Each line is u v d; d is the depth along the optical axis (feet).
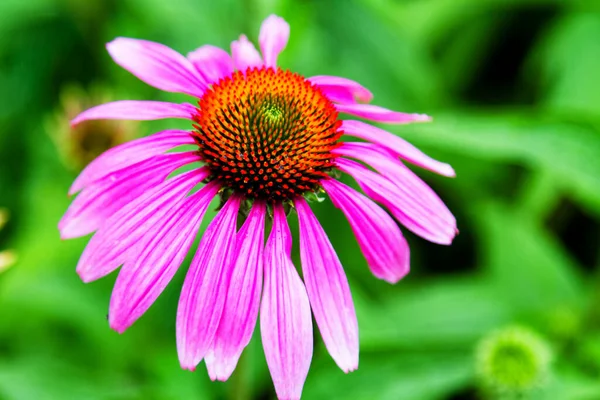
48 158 1.70
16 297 1.54
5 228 1.75
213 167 1.20
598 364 1.46
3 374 1.42
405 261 1.18
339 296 1.16
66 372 1.46
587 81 1.71
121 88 1.76
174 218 1.17
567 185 1.63
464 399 1.55
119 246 1.15
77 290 1.55
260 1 1.53
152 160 1.19
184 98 1.71
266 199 1.20
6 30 1.96
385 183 1.19
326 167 1.21
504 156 1.52
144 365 1.50
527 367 1.42
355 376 1.42
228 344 1.13
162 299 1.56
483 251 1.60
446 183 1.67
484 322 1.51
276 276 1.16
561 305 1.53
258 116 1.20
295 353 1.13
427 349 1.47
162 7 1.78
